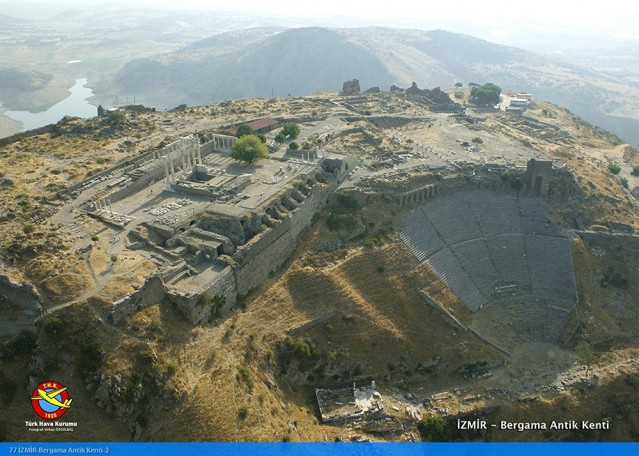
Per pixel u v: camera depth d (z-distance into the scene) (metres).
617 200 167.88
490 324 130.00
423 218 149.50
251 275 115.50
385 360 113.94
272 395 97.88
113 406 83.69
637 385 116.69
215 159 163.00
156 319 94.12
